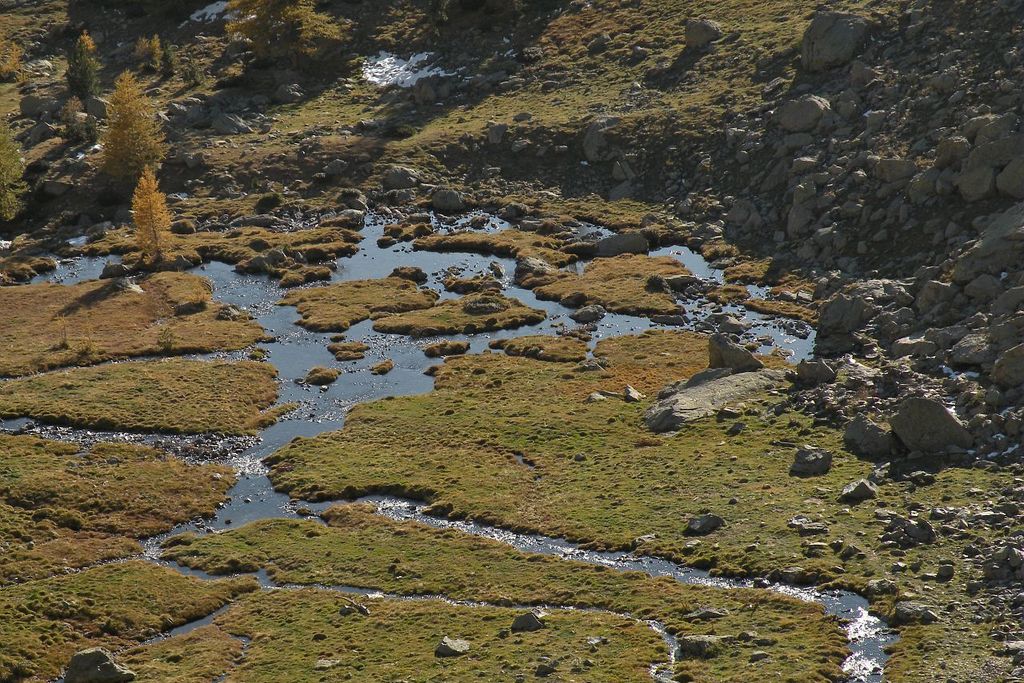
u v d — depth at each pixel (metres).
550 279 100.25
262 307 99.44
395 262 107.44
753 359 76.69
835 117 106.44
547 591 54.84
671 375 80.44
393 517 64.06
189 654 50.97
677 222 107.44
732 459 65.81
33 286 104.12
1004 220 80.50
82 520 64.31
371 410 78.12
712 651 47.91
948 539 54.31
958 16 109.06
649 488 63.91
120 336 93.19
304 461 71.19
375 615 53.53
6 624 53.47
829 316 82.31
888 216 92.81
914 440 63.31
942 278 81.19
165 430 76.31
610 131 119.12
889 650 47.00
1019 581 49.62
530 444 71.50
